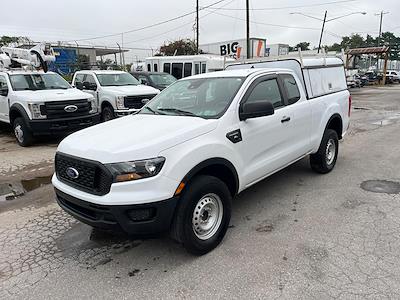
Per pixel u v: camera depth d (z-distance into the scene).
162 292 2.97
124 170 2.98
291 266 3.26
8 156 8.05
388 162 6.64
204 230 3.51
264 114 3.78
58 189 3.51
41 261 3.54
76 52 45.53
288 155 4.77
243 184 4.00
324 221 4.17
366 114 14.20
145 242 3.83
